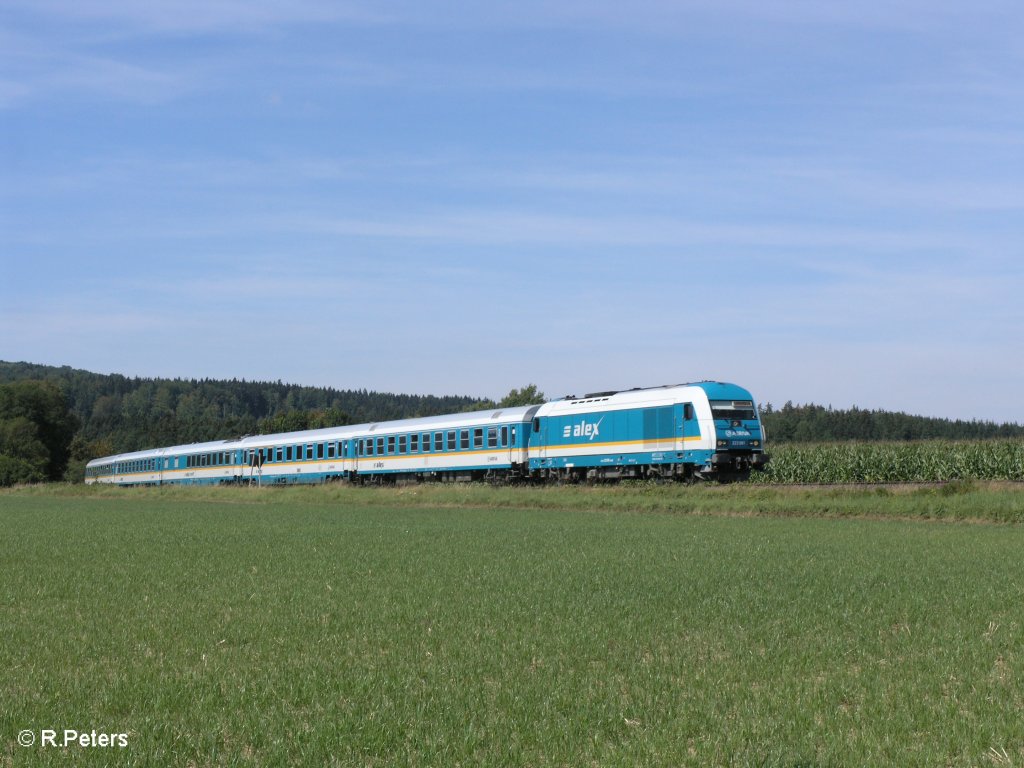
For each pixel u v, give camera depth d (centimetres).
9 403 12669
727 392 4406
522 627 1572
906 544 2778
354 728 1024
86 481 11094
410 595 1925
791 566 2306
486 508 4719
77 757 959
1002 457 4791
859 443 5600
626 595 1891
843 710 1075
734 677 1230
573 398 5112
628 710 1088
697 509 4059
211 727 1043
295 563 2511
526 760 937
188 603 1862
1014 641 1420
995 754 929
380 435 6219
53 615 1736
